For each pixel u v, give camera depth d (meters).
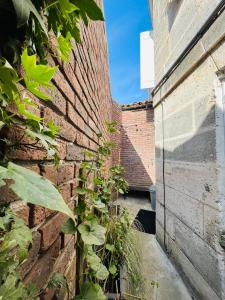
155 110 2.79
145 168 6.34
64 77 0.84
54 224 0.75
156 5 2.80
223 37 1.23
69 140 0.95
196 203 1.58
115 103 6.30
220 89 1.34
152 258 2.16
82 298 0.76
